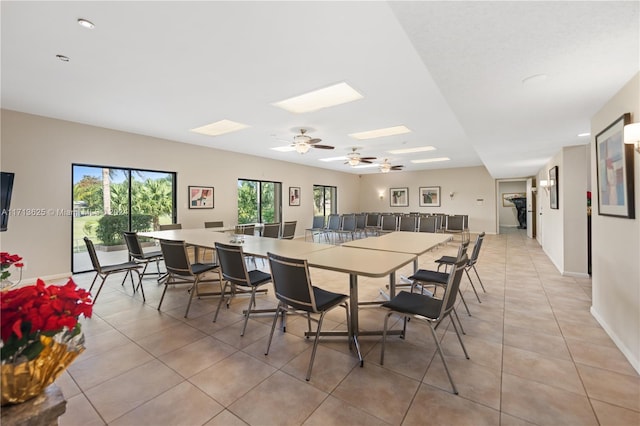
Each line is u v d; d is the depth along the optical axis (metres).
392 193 11.92
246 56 2.52
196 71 2.80
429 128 4.98
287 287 2.12
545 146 4.58
